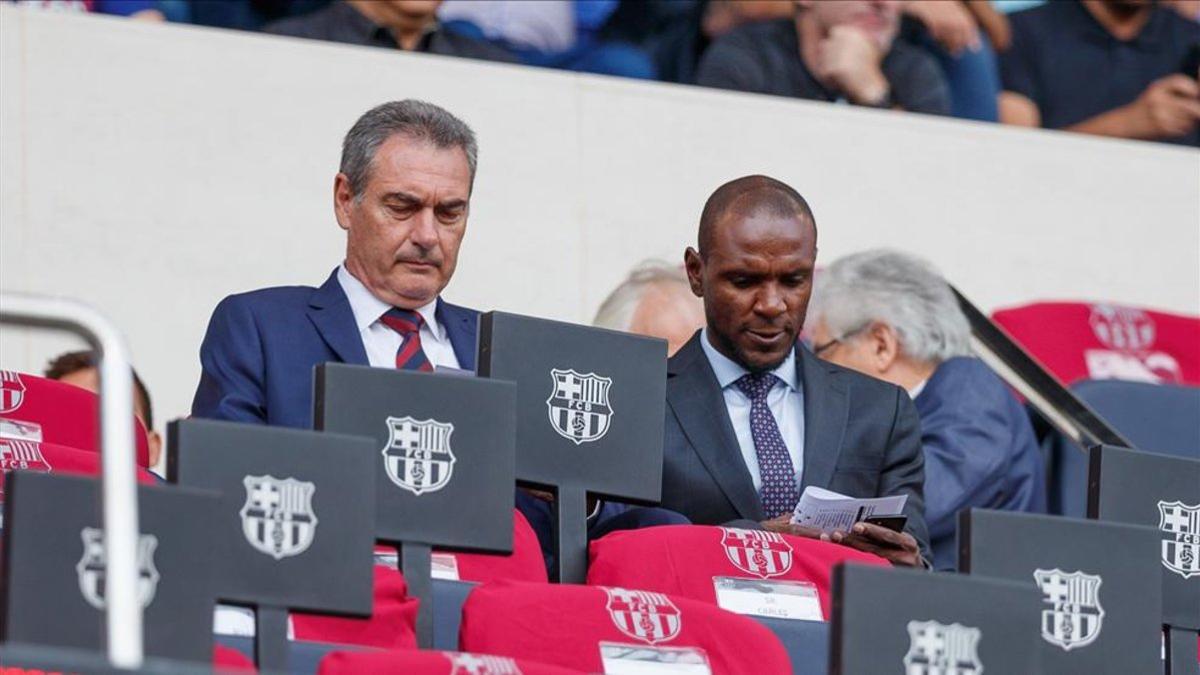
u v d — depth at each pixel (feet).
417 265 63.00
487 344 53.78
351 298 63.21
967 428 86.89
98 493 41.86
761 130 91.56
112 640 37.91
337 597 45.57
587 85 89.76
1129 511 58.08
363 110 86.43
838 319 88.79
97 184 82.12
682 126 90.58
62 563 41.42
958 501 85.81
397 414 49.98
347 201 63.82
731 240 64.54
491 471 50.55
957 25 95.25
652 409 55.06
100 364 38.96
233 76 84.84
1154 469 58.49
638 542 54.34
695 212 89.92
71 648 41.19
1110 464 58.18
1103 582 53.11
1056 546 52.90
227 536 44.78
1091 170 96.27
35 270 80.74
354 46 87.25
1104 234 96.02
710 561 54.54
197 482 45.03
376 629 49.08
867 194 92.48
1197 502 58.65
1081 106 97.14
